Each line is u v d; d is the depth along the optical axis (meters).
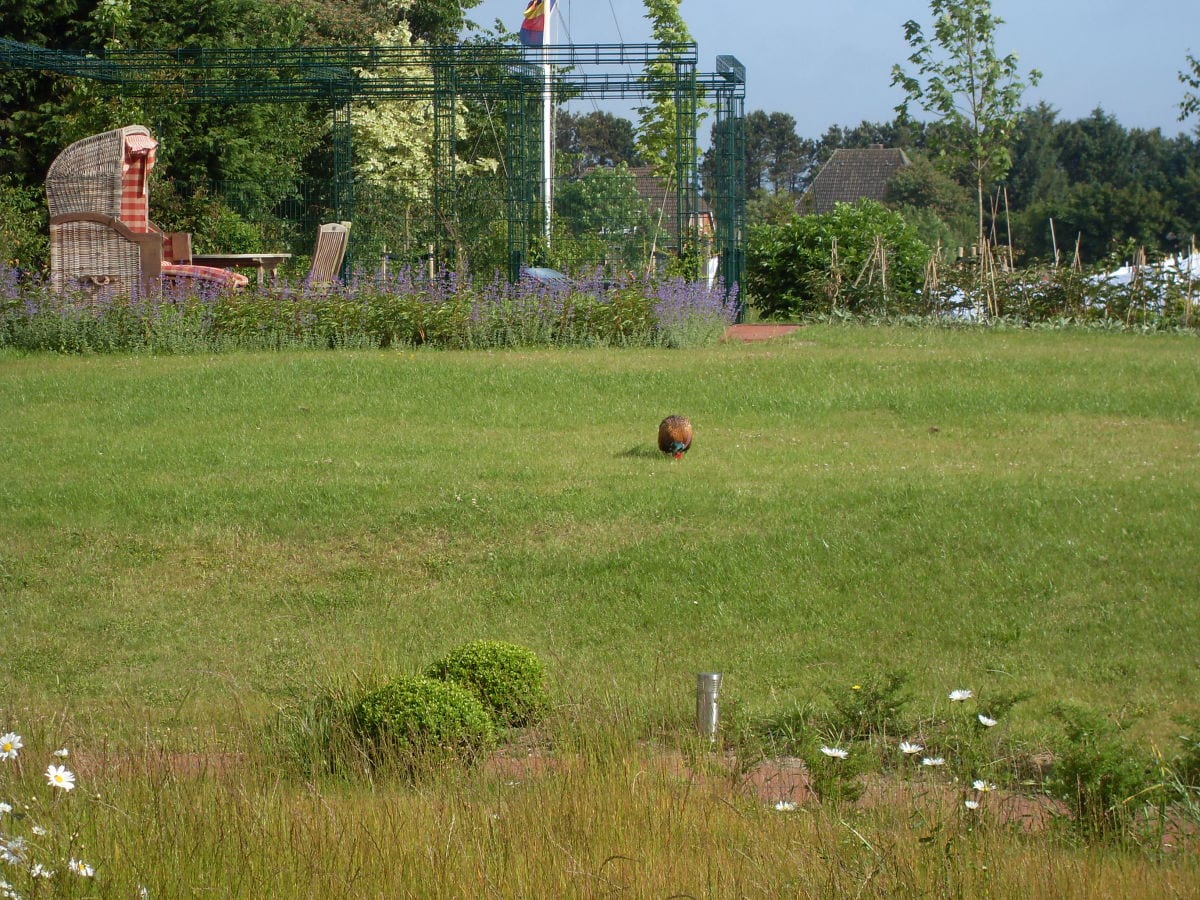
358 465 12.81
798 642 8.73
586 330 20.31
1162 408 14.84
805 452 13.20
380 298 20.20
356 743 6.45
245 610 9.86
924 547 10.03
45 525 11.42
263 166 36.78
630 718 7.08
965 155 30.53
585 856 4.95
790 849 4.99
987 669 8.09
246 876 4.68
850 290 26.02
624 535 10.78
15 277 20.86
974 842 5.02
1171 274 24.42
